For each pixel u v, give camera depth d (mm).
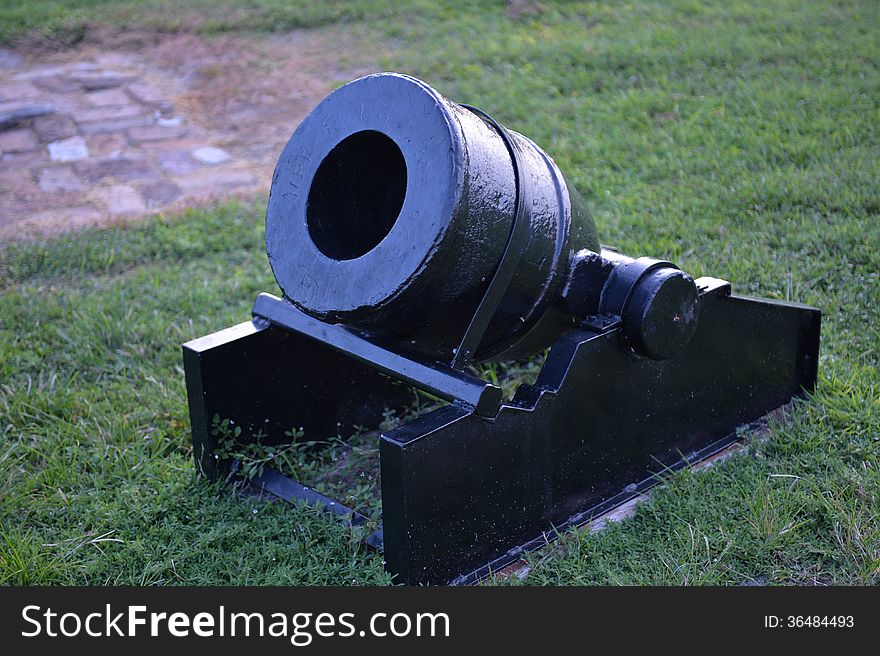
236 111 7766
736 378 3359
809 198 5164
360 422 3617
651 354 2912
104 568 2891
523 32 8695
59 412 3846
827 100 6480
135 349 4273
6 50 9266
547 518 2922
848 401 3488
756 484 3076
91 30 9617
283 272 2826
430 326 2730
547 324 2984
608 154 6047
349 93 2777
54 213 6047
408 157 2576
